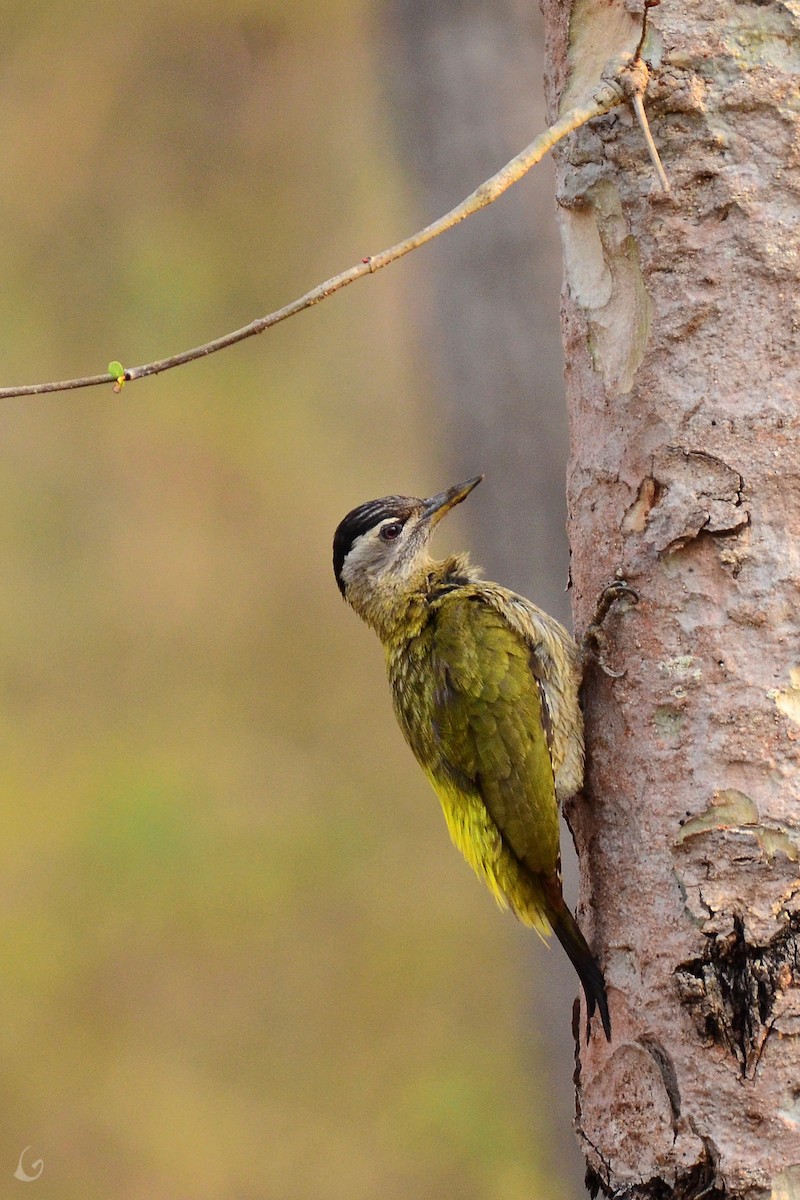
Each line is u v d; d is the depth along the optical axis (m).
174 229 21.89
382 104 18.67
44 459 21.30
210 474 21.23
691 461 6.26
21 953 17.52
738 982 6.01
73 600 20.62
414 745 8.12
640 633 6.43
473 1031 16.58
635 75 6.05
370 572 8.48
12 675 20.08
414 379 17.98
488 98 13.72
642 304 6.48
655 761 6.36
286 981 17.28
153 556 20.92
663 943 6.23
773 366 6.16
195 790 19.09
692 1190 6.05
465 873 18.31
